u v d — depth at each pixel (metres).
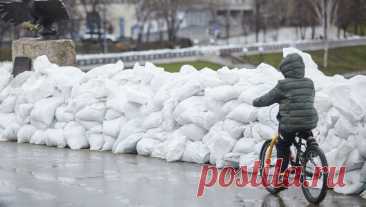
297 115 20.47
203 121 27.61
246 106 26.41
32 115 34.59
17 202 21.78
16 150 32.53
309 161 21.17
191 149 27.95
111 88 32.12
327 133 23.30
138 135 30.47
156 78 31.31
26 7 43.44
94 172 26.55
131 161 28.77
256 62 137.50
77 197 22.39
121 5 199.62
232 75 27.80
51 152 31.78
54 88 34.66
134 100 30.55
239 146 26.14
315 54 153.00
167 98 29.75
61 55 42.16
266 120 25.50
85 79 33.72
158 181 24.66
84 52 151.75
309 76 26.20
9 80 38.16
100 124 32.47
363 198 21.45
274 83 26.61
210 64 130.88
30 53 41.84
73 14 152.50
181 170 26.56
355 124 21.95
